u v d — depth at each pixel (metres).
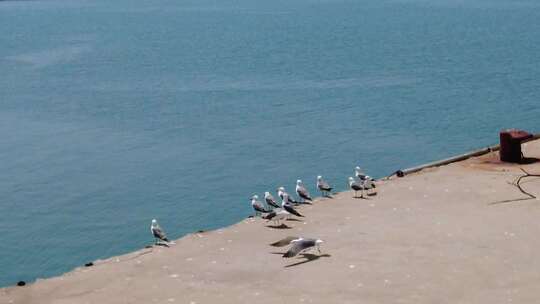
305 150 69.81
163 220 52.97
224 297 21.59
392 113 85.19
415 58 132.88
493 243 24.73
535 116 81.62
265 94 100.50
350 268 23.12
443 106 88.31
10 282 44.00
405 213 28.31
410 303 20.56
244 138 75.50
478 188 30.97
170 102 97.06
